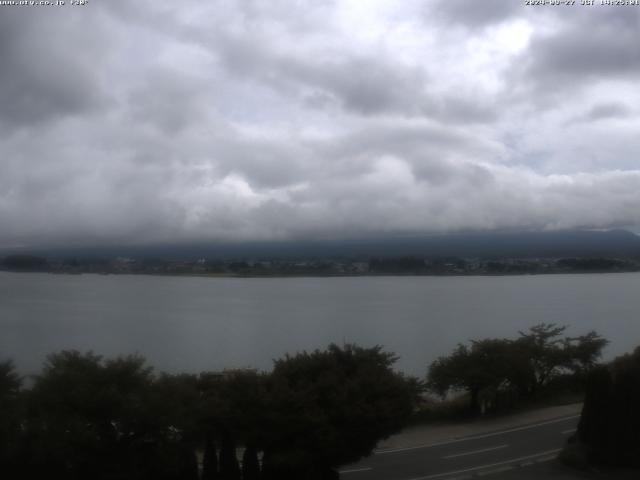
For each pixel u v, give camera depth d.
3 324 100.06
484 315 118.44
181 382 23.05
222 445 22.80
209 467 22.59
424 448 30.11
